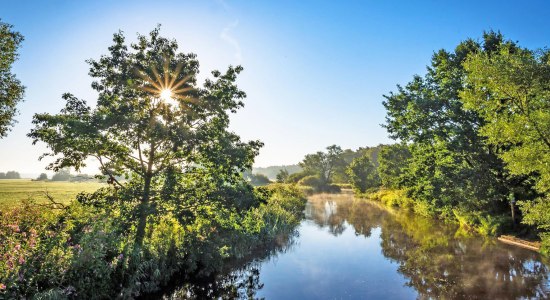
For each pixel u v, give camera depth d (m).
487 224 21.27
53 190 37.78
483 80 13.73
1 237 9.11
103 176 12.59
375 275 13.54
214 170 12.79
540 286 11.66
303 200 45.50
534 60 12.43
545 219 12.99
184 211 11.36
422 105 22.73
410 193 29.61
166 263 11.91
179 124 11.84
